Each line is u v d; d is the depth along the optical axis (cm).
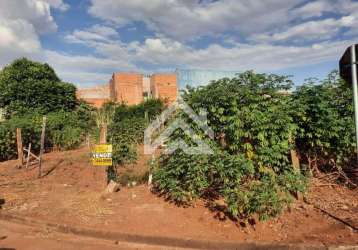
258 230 589
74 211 736
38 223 701
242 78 749
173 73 3650
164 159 795
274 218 609
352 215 635
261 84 752
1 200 846
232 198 602
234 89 731
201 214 660
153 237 593
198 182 682
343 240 539
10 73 2538
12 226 706
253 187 624
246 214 612
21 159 1365
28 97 2456
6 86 2475
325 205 684
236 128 709
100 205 756
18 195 890
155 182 816
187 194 695
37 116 2094
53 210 757
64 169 1220
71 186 976
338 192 762
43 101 2503
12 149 1619
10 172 1224
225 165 670
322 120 764
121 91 3659
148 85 3822
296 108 762
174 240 581
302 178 698
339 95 802
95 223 664
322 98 775
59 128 2003
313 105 770
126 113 2586
